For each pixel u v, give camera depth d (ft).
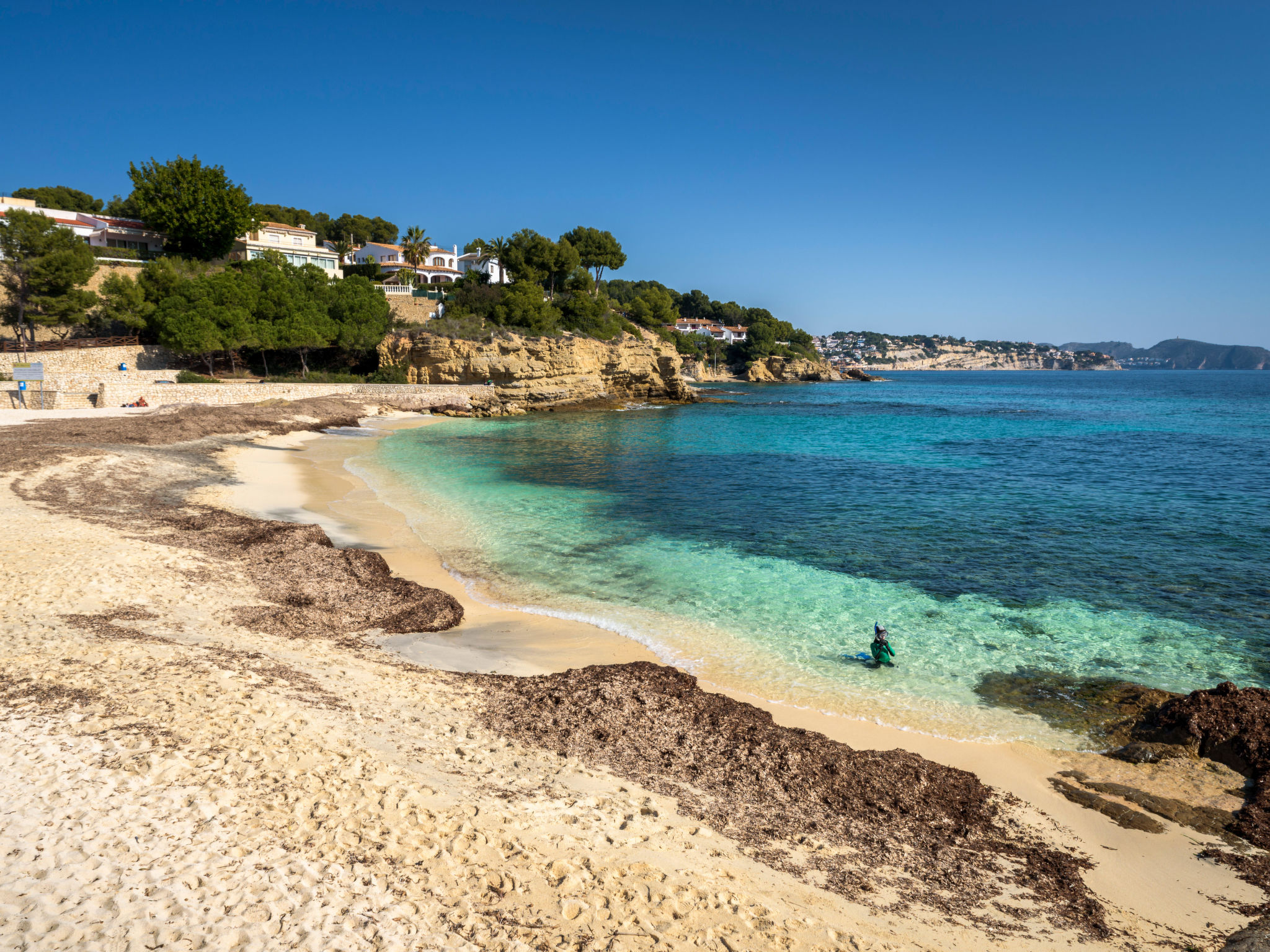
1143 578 71.61
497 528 90.07
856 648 54.85
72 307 203.92
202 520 79.10
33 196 328.90
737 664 51.67
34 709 30.91
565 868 25.43
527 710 41.37
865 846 30.71
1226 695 41.11
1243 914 27.02
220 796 26.53
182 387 193.98
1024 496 114.52
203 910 20.48
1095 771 38.24
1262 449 179.52
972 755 39.58
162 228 261.03
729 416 270.87
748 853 28.96
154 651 39.88
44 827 23.03
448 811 28.09
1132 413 317.63
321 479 118.83
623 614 61.41
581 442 182.50
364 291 265.34
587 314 326.24
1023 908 27.02
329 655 47.11
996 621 60.34
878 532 90.38
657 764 36.63
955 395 463.01
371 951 19.93
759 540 86.33
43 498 78.74
